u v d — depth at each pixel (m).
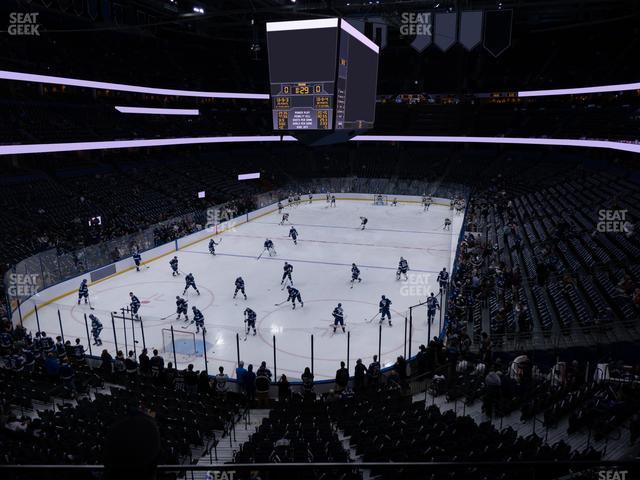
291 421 12.30
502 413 11.80
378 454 9.58
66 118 42.91
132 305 21.84
